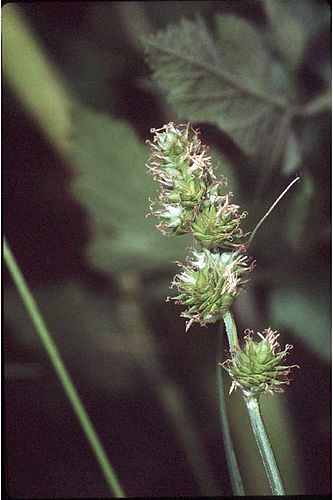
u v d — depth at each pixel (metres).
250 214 0.28
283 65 0.27
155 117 0.30
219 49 0.27
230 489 0.31
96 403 0.32
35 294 0.32
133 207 0.28
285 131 0.27
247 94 0.27
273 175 0.28
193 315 0.22
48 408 0.32
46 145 0.31
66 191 0.31
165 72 0.27
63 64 0.30
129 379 0.32
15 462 0.32
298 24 0.27
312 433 0.29
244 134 0.27
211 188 0.22
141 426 0.32
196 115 0.27
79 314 0.32
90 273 0.32
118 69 0.30
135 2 0.30
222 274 0.22
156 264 0.28
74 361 0.32
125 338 0.31
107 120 0.28
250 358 0.22
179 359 0.31
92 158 0.28
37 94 0.28
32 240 0.32
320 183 0.27
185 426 0.31
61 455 0.32
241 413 0.28
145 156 0.28
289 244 0.28
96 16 0.30
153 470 0.31
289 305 0.28
